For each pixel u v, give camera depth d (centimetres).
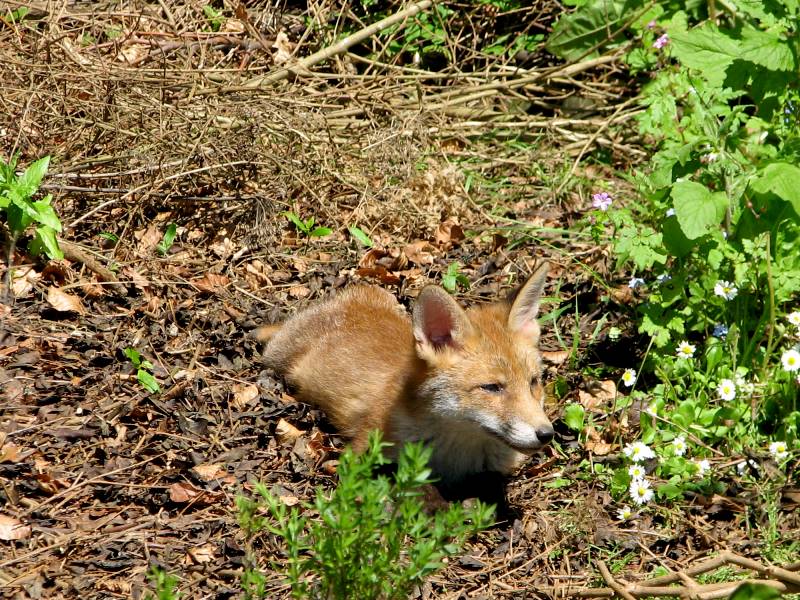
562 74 1709
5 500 853
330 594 655
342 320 1102
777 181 989
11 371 1016
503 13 1811
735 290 1033
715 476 952
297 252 1342
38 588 764
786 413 998
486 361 918
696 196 1012
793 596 783
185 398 1017
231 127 1422
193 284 1220
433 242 1404
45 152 1350
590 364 1138
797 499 918
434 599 805
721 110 1143
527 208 1506
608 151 1658
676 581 781
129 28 1622
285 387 1091
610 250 1324
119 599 764
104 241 1285
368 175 1504
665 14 1631
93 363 1051
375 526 634
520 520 904
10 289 1139
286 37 1764
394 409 959
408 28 1838
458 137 1645
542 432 883
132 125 1402
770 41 1062
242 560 809
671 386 1034
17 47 1459
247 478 920
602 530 884
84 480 891
